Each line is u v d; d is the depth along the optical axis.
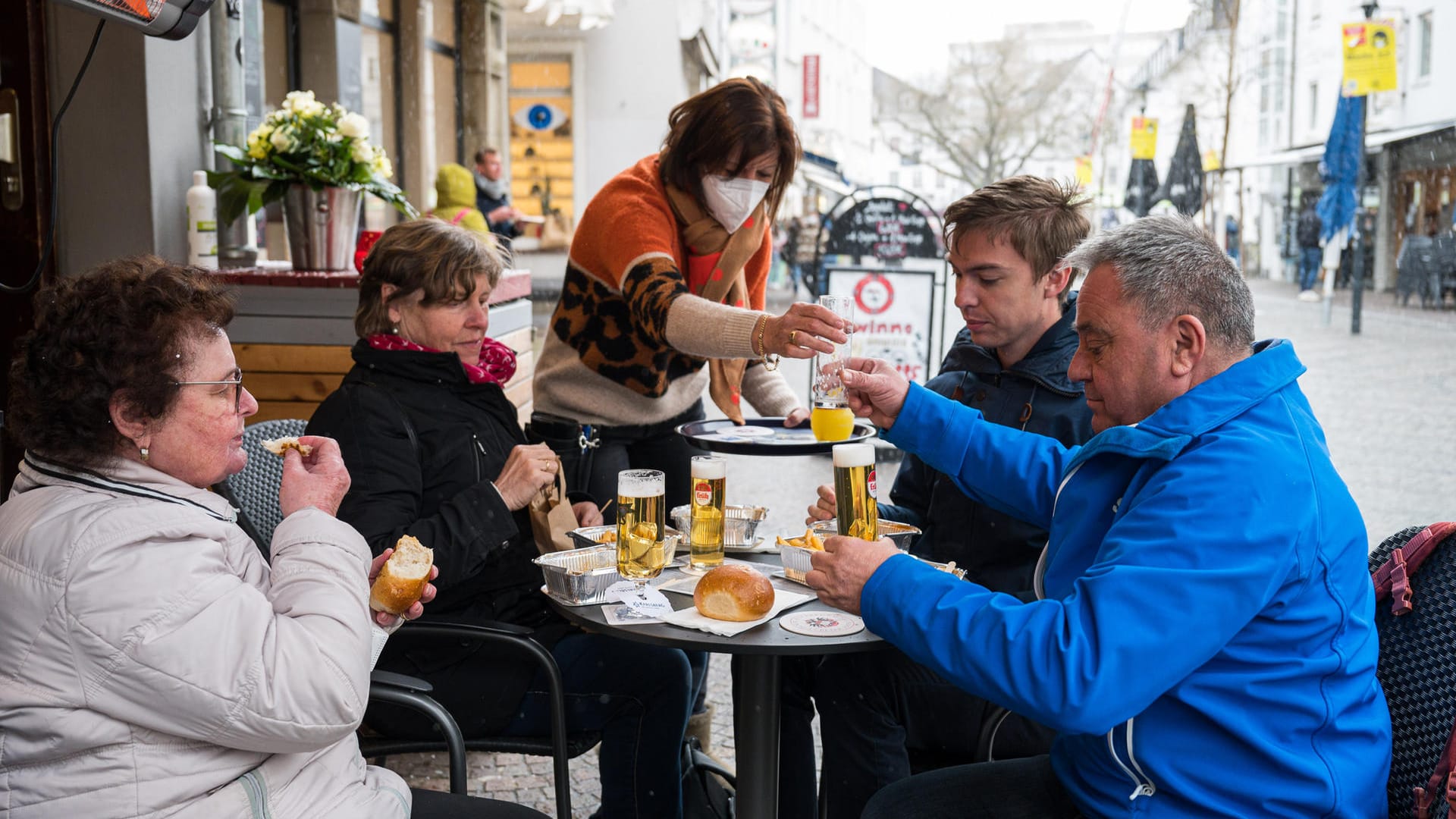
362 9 10.60
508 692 2.47
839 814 2.51
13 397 1.57
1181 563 1.58
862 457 2.26
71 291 1.56
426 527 2.40
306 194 4.38
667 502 3.51
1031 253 2.55
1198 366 1.75
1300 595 1.63
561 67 16.75
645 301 2.96
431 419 2.56
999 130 19.19
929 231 7.75
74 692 1.46
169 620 1.47
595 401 3.33
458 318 2.62
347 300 4.20
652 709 2.50
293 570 1.63
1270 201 18.45
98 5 2.68
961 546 2.66
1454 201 15.23
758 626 2.05
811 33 20.61
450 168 7.70
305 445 1.80
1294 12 17.42
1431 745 1.73
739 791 2.35
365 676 1.62
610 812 2.55
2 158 4.09
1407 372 11.78
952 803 1.97
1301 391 1.80
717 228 3.26
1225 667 1.65
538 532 2.56
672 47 16.69
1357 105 14.72
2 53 4.09
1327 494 1.68
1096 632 1.57
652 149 16.95
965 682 1.67
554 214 17.22
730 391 3.42
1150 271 1.74
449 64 13.74
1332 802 1.64
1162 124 18.39
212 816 1.55
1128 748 1.69
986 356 2.72
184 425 1.60
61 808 1.49
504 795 3.33
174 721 1.49
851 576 1.82
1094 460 1.88
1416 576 1.81
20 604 1.47
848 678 2.48
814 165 16.05
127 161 4.16
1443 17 14.84
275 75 9.02
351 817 1.70
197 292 1.61
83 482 1.56
